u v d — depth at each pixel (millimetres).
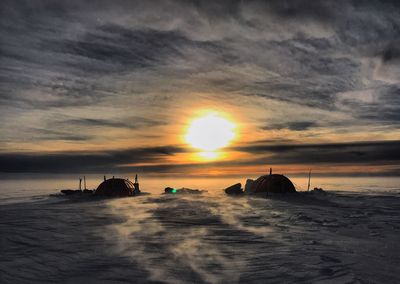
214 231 11977
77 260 7906
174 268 7293
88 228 12516
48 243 9781
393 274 6832
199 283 6352
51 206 21266
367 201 24984
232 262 7770
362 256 8320
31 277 6648
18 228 12375
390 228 12906
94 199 26688
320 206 21078
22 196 34938
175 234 11359
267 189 30375
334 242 10094
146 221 14367
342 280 6434
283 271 7051
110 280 6523
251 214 16891
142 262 7762
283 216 16250
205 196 28953
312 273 6902
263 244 9773
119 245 9578
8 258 7992
